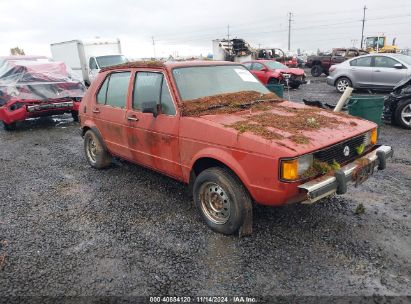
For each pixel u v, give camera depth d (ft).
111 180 17.29
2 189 16.96
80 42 60.23
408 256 10.05
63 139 27.91
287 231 11.63
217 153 10.86
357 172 10.57
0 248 11.30
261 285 9.05
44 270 10.03
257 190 10.05
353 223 12.01
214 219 11.77
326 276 9.30
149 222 12.69
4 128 33.17
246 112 12.59
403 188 14.90
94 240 11.59
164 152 13.16
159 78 13.37
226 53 83.35
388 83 41.19
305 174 9.69
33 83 31.50
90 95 17.94
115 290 9.07
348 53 76.54
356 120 12.64
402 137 23.32
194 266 9.93
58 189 16.49
